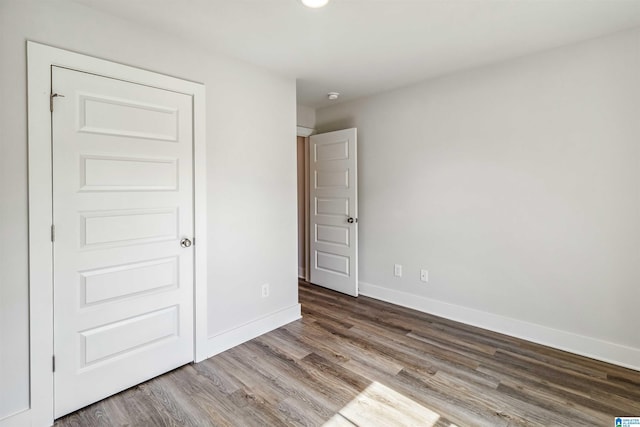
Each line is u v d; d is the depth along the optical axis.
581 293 2.43
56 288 1.75
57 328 1.76
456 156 3.02
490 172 2.83
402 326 2.99
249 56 2.54
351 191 3.77
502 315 2.82
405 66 2.80
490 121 2.80
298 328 2.95
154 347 2.15
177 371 2.23
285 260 3.05
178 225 2.24
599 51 2.29
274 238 2.94
